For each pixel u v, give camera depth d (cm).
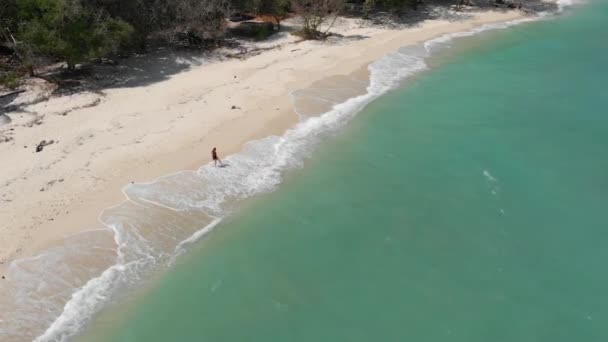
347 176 3369
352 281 2581
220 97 4231
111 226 2762
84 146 3466
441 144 3741
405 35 5969
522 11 6975
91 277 2491
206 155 3438
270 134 3744
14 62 4638
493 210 3069
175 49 5222
